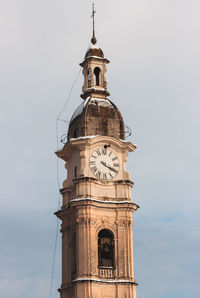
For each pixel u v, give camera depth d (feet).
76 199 272.10
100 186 278.05
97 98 293.64
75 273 270.46
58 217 285.64
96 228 271.69
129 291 266.36
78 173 279.69
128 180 280.72
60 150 290.97
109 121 286.66
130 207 276.41
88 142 278.87
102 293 264.93
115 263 270.05
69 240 280.10
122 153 284.20
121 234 273.54
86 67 301.02
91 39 308.40
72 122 290.76
